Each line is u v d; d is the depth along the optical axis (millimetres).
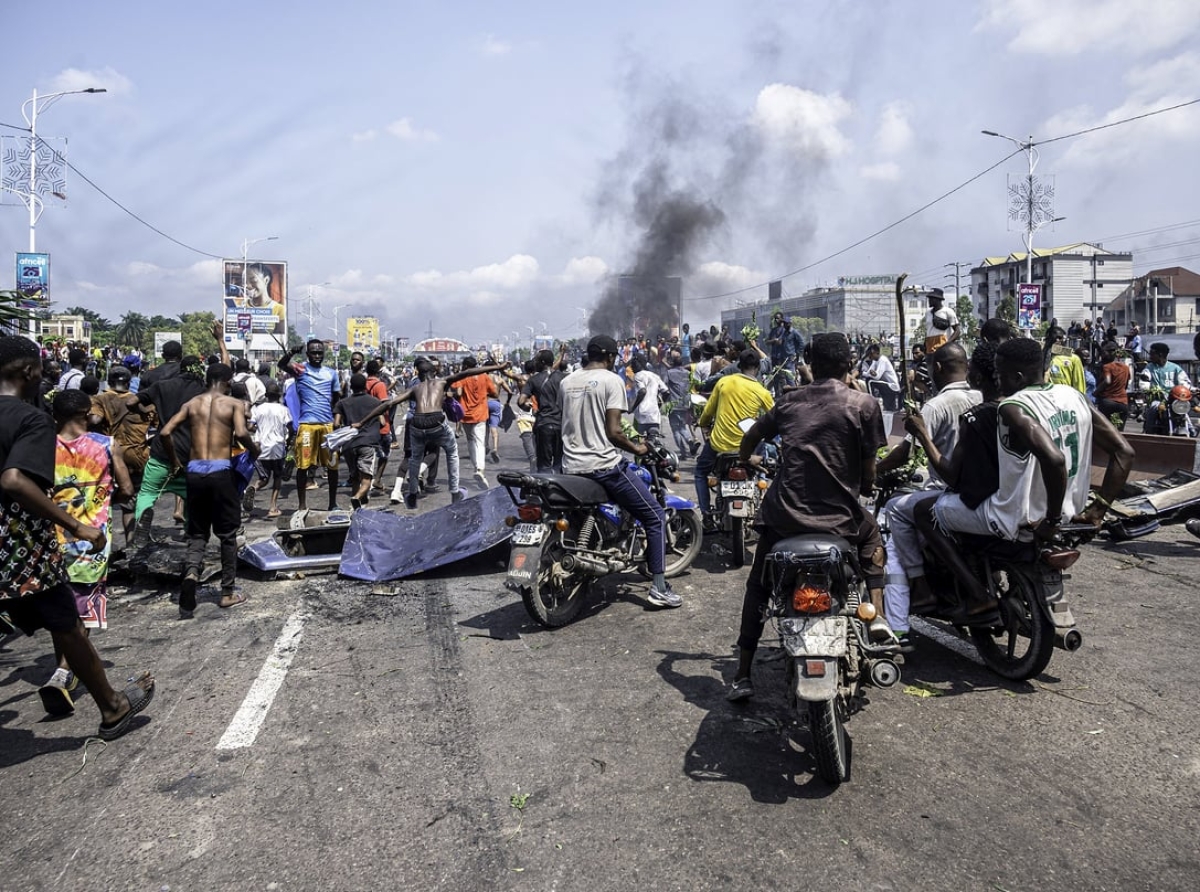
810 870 3059
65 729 4402
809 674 3500
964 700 4512
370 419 9227
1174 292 90938
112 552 7188
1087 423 4449
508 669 5098
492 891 2979
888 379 20219
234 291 70188
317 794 3658
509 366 11070
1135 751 3896
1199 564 7078
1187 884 2947
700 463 8320
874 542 4207
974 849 3170
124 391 9609
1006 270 93000
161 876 3104
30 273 27125
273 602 6574
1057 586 4504
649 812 3465
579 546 5984
